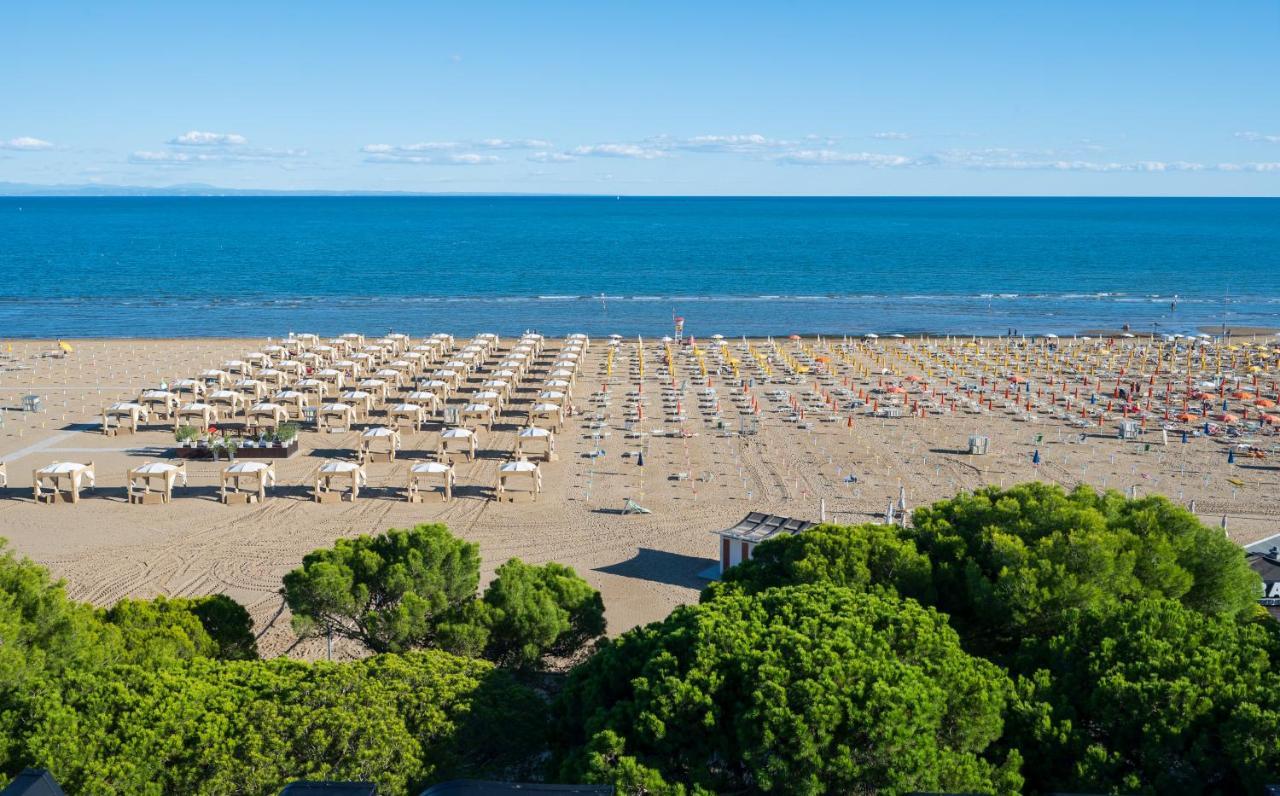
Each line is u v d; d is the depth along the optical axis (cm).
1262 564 3662
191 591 3725
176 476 5012
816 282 15450
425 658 2241
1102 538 2484
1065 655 2092
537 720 2064
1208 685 1864
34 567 2391
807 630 1994
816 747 1717
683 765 1812
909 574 2484
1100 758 1777
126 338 10094
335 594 2683
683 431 6134
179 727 1881
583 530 4428
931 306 12938
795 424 6388
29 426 6234
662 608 3578
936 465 5478
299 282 15088
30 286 14400
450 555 2856
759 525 3944
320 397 7031
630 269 17200
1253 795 1673
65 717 1866
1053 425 6406
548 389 6706
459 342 9838
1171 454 5734
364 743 1844
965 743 1834
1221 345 9394
